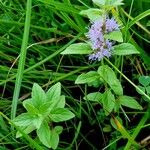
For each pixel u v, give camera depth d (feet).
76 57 0.93
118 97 0.73
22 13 0.97
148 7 0.92
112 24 0.64
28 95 0.87
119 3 0.61
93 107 0.86
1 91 0.94
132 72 0.88
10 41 0.92
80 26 0.86
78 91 0.91
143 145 0.73
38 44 0.96
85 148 0.84
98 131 0.85
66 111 0.65
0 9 1.03
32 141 0.62
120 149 0.76
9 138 0.78
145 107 0.83
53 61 0.92
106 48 0.66
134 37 0.93
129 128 0.81
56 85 0.66
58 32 0.90
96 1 0.63
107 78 0.68
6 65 0.97
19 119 0.62
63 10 0.82
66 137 0.85
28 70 0.80
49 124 0.67
